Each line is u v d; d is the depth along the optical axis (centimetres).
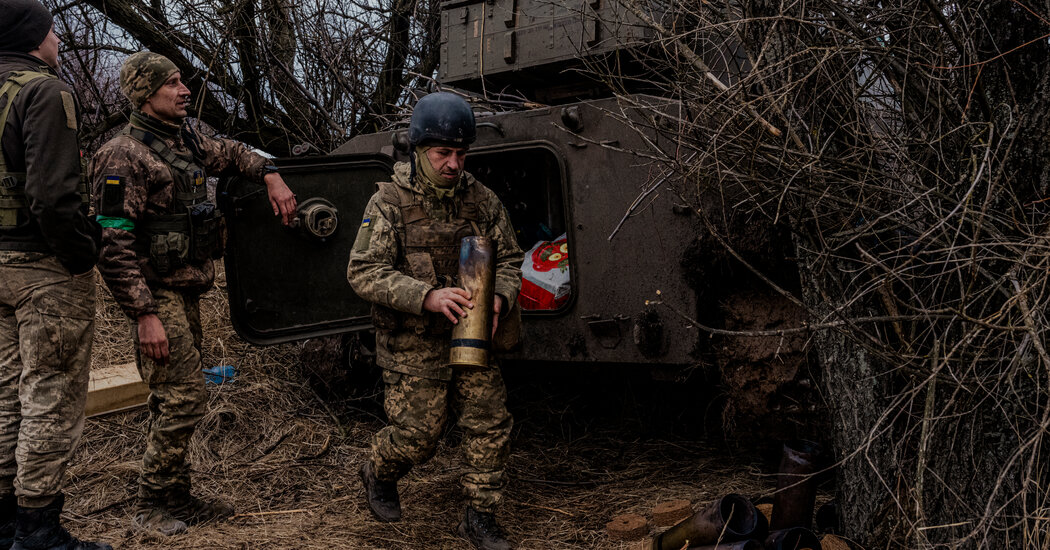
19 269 252
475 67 406
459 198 279
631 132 314
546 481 358
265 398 434
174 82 286
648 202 313
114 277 270
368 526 301
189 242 290
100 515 308
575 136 309
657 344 314
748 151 222
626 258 320
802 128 229
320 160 350
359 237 276
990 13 208
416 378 277
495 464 283
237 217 334
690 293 308
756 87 243
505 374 459
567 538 297
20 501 253
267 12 627
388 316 273
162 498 299
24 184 251
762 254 289
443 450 393
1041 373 196
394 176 279
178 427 290
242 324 337
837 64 221
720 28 252
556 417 436
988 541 201
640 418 422
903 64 213
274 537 289
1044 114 203
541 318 340
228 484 349
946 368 206
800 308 286
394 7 675
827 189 208
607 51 350
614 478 359
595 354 330
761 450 348
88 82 627
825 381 263
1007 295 186
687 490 335
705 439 397
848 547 245
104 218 269
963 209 193
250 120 666
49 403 255
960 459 218
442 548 285
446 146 264
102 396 390
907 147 214
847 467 257
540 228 427
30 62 263
